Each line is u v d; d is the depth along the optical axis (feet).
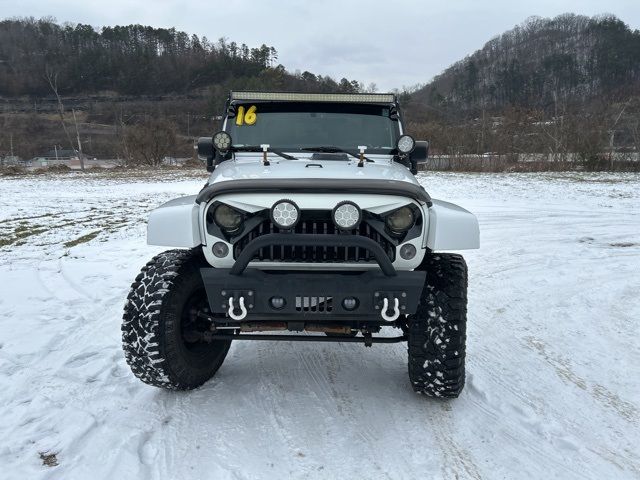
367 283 10.20
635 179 89.81
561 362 14.58
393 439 10.59
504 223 41.01
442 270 11.56
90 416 11.26
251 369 13.92
